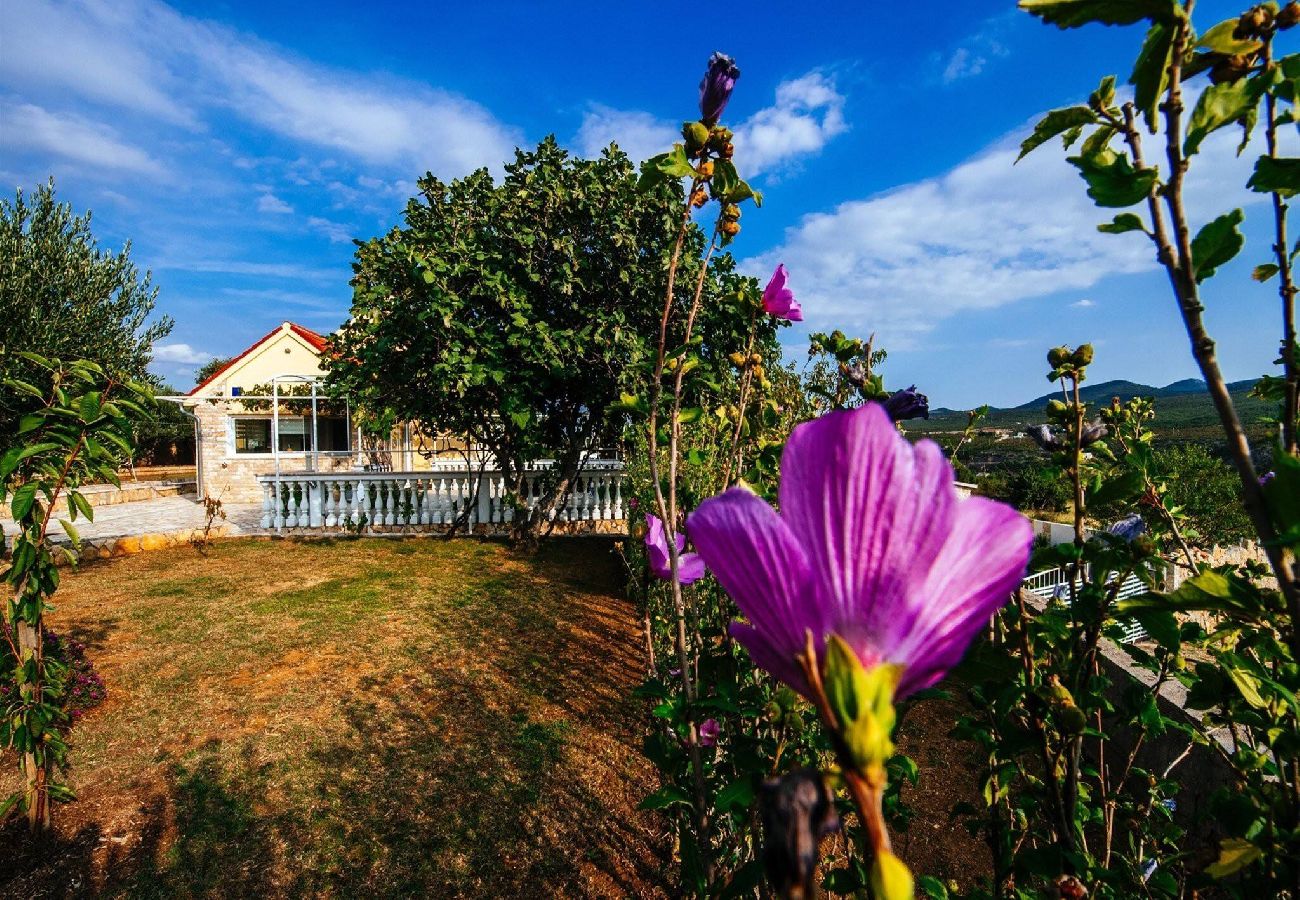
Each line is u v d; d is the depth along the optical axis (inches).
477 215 366.3
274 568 349.4
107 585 311.6
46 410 125.1
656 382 65.2
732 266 325.4
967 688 57.3
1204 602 33.4
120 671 207.2
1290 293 33.7
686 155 58.4
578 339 341.7
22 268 352.2
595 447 412.2
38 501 130.6
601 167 341.1
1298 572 23.9
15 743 124.0
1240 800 45.6
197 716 178.7
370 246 350.0
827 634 20.4
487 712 181.5
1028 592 101.1
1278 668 52.7
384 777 150.6
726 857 80.8
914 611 19.9
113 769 154.2
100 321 386.3
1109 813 67.8
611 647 231.3
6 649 130.5
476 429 405.4
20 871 122.1
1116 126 29.5
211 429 678.5
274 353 704.4
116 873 122.0
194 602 282.2
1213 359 23.8
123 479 959.0
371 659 218.2
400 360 358.9
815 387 66.5
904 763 59.6
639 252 351.6
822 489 21.1
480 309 358.0
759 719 68.7
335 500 498.6
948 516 20.2
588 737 167.6
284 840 130.2
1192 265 25.3
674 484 65.1
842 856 89.5
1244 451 23.1
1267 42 29.5
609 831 131.6
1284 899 44.6
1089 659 50.8
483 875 120.8
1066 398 53.6
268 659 217.6
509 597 293.7
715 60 56.3
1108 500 51.5
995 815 63.5
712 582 112.0
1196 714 103.3
